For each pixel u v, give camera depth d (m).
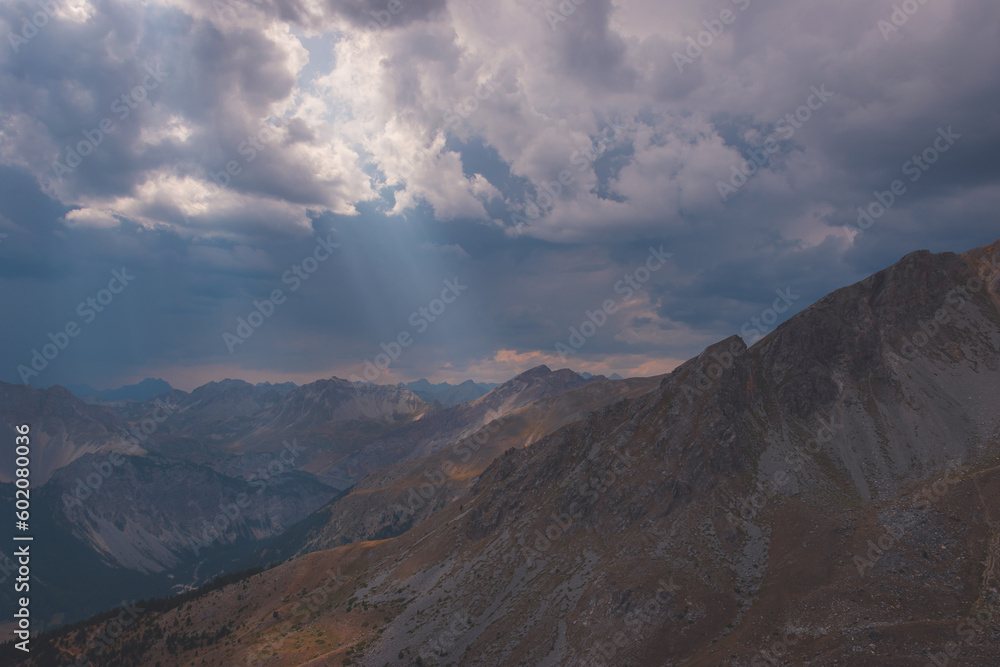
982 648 103.12
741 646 122.06
